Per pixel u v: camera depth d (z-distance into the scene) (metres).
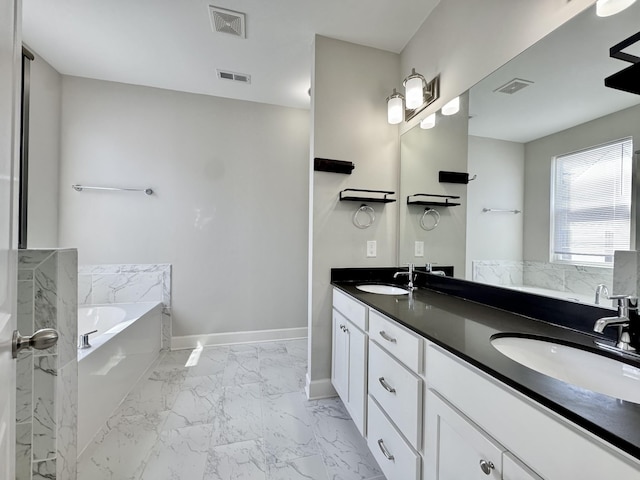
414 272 2.01
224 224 2.94
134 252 2.74
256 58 2.29
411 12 1.81
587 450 0.52
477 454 0.76
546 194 1.14
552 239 1.12
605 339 0.92
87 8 1.80
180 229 2.84
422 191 1.93
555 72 1.09
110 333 1.85
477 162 1.48
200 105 2.87
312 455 1.50
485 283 1.45
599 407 0.55
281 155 3.07
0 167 0.51
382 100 2.14
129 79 2.63
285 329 3.11
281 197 3.08
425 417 1.00
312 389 2.01
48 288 1.10
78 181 2.61
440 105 1.74
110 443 1.56
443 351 0.92
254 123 3.00
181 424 1.73
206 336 2.91
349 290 1.79
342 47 2.06
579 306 1.01
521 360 0.94
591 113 0.97
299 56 2.26
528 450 0.63
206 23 1.92
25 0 1.74
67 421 1.18
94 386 1.59
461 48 1.56
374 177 2.12
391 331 1.24
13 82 0.58
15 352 0.59
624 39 0.88
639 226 0.84
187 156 2.84
